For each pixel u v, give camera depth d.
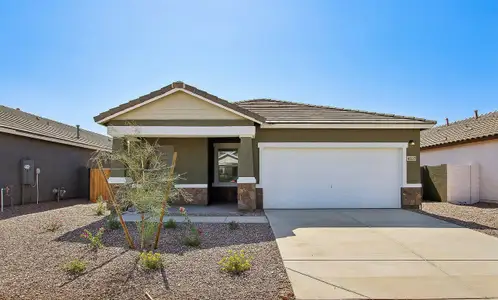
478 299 4.85
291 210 13.15
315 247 7.50
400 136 13.82
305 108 16.19
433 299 4.85
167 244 7.61
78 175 20.19
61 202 16.92
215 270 5.91
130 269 5.88
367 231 9.18
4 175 14.31
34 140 16.27
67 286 5.17
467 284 5.40
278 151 13.77
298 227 9.66
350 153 13.83
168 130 12.55
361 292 5.08
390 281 5.52
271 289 5.17
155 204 7.61
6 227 9.56
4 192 14.20
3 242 7.75
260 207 13.55
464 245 7.72
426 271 6.00
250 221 10.54
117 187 12.34
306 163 13.76
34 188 16.20
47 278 5.47
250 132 12.63
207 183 14.53
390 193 13.80
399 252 7.15
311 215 11.84
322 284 5.39
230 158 16.03
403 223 10.36
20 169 15.28
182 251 7.06
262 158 13.67
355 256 6.86
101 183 17.47
